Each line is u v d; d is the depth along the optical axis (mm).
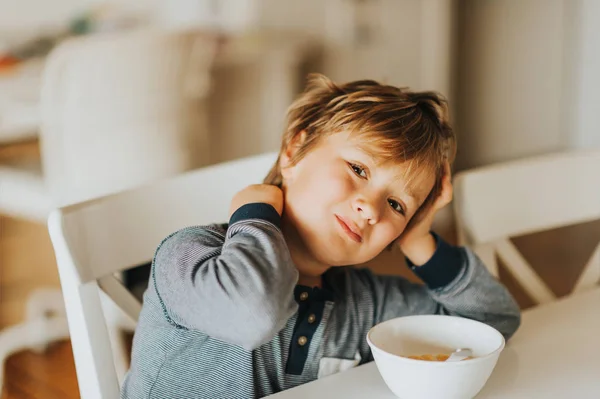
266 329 703
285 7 3053
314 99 979
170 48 2105
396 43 3180
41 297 2309
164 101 2156
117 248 913
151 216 962
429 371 659
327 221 827
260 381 862
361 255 845
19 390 2002
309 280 925
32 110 2084
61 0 3053
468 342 771
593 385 737
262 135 2799
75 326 863
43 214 2080
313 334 895
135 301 1017
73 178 2092
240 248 726
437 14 3193
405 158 852
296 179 864
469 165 3547
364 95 930
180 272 764
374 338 750
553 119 3256
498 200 1172
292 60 2846
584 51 3113
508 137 3438
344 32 3107
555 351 829
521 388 730
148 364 862
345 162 845
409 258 959
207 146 2375
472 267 947
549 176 1227
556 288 2562
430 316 791
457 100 3547
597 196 1275
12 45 2740
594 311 968
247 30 3023
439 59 3238
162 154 2195
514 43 3334
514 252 1199
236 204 807
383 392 727
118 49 2018
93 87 2037
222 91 2592
